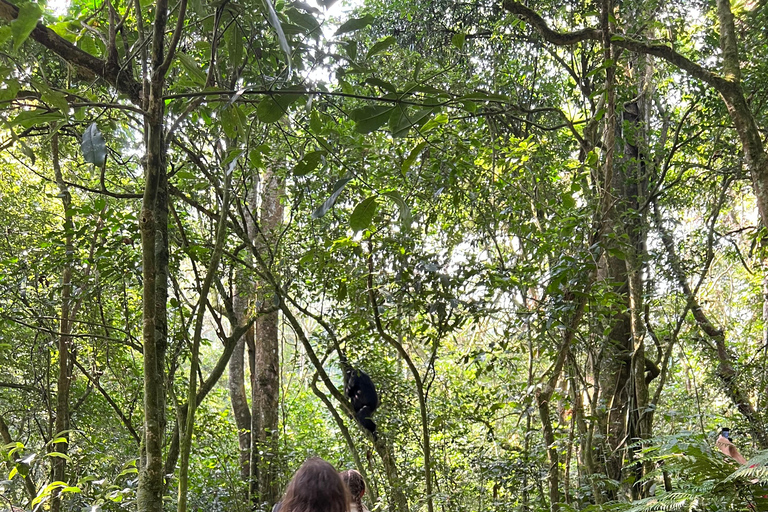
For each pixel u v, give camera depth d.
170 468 3.35
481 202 5.71
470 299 4.74
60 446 5.03
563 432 5.76
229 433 8.63
